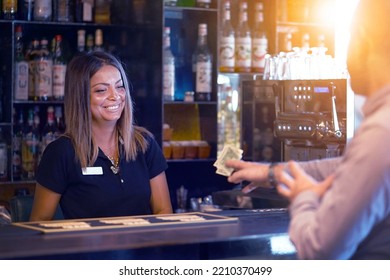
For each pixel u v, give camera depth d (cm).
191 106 527
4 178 482
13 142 488
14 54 485
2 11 485
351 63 188
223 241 267
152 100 491
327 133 369
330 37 536
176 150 505
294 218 185
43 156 347
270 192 325
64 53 509
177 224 279
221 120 531
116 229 266
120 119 353
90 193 344
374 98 179
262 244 276
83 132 343
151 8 489
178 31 521
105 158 347
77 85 343
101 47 503
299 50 439
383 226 180
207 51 510
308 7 536
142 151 358
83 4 499
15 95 487
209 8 504
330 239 173
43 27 508
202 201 509
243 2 523
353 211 169
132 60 510
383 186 168
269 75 428
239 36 518
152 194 365
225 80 533
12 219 357
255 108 414
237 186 526
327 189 185
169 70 496
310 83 378
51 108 494
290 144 386
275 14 519
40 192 344
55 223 280
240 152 297
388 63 180
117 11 516
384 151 167
